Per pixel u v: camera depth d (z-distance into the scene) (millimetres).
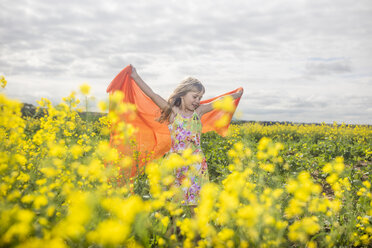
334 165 2799
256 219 1724
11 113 2295
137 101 3854
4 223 1495
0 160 2055
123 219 1439
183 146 3039
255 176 2896
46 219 1708
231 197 1863
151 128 3998
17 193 1852
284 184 4137
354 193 3973
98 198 1688
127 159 3035
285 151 7934
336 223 2447
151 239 2176
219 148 7820
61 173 2287
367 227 2523
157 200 2203
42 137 2777
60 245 1322
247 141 2820
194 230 1874
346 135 12258
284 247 2275
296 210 2207
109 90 3379
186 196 2764
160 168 2352
